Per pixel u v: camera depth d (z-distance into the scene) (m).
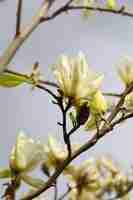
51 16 1.21
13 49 1.15
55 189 1.35
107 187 2.02
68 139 1.23
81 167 1.78
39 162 1.33
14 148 1.33
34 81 1.25
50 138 1.54
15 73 1.23
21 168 1.31
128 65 1.44
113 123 1.31
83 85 1.29
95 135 1.28
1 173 1.32
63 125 1.23
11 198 1.24
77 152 1.25
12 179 1.31
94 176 1.79
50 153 1.51
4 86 1.25
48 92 1.25
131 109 1.35
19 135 1.33
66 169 1.77
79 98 1.27
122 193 2.05
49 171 1.50
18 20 1.17
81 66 1.29
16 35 1.16
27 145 1.33
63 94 1.27
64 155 1.52
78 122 1.23
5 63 1.14
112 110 1.34
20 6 1.17
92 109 1.34
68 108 1.24
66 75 1.28
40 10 1.20
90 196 1.82
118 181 2.06
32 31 1.18
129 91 1.36
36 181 1.32
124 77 1.43
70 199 1.76
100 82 1.30
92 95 1.29
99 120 1.35
